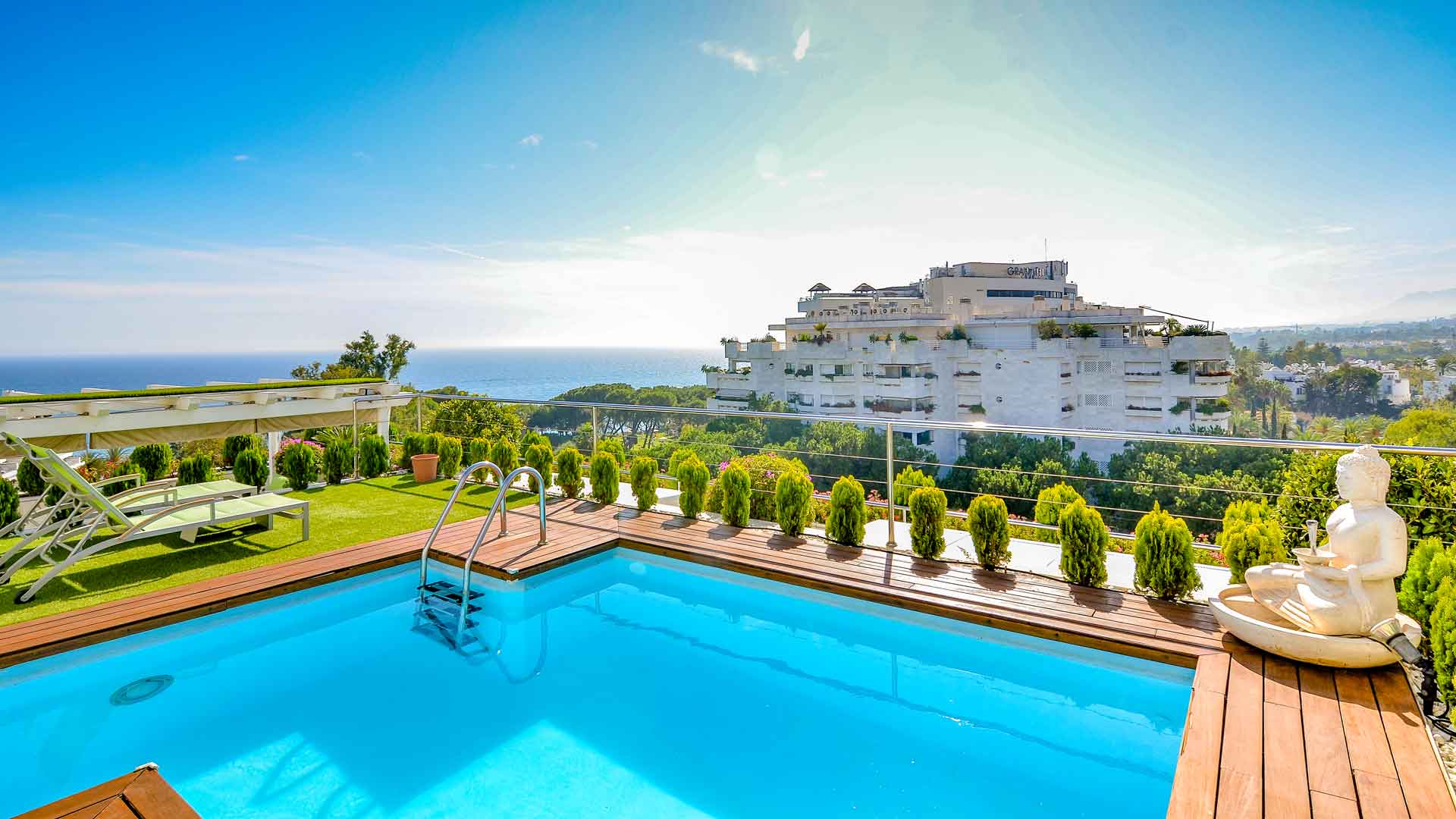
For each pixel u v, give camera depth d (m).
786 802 2.80
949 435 50.56
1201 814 2.15
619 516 6.24
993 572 4.60
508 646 4.27
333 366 29.53
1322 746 2.50
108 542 4.61
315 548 5.42
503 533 5.68
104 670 3.80
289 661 4.09
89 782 2.95
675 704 3.61
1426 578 3.17
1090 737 3.24
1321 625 3.03
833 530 5.28
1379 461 3.10
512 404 8.33
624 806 2.79
